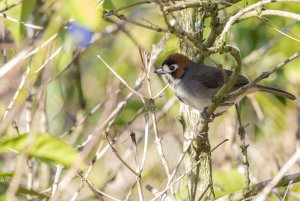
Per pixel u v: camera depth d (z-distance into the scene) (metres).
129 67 13.34
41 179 12.42
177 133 13.62
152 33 12.73
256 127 14.05
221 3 9.23
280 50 12.97
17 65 7.98
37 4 11.43
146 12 12.77
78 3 6.62
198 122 9.55
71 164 6.88
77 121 13.03
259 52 13.35
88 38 9.73
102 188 11.81
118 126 12.64
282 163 13.70
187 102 10.79
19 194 7.78
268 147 13.13
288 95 11.61
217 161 13.84
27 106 10.98
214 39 9.40
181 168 13.55
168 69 11.35
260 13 8.67
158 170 13.83
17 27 9.81
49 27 8.66
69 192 12.34
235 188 10.26
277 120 13.98
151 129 14.26
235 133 12.92
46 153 6.81
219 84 11.30
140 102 13.45
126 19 7.93
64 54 11.08
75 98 14.26
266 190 6.46
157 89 13.92
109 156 13.39
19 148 6.79
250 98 13.38
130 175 13.66
